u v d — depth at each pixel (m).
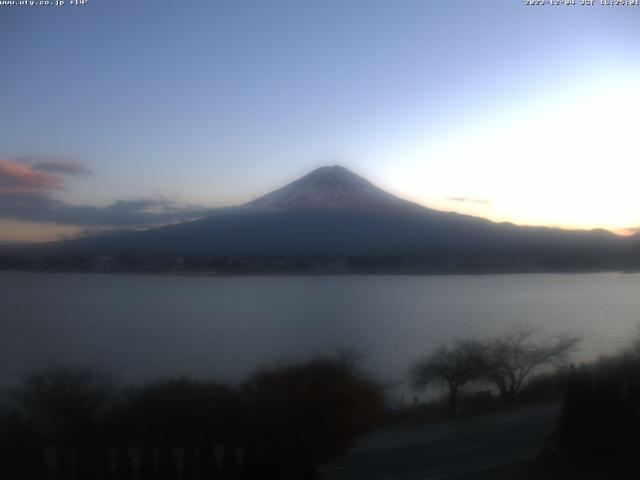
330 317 44.81
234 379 16.55
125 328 38.88
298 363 14.81
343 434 10.72
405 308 51.28
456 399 20.05
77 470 9.44
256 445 10.13
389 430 14.89
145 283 78.44
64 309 49.38
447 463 11.73
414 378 21.52
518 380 21.92
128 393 14.02
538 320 40.69
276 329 38.47
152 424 12.45
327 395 10.77
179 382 13.78
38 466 9.38
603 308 48.03
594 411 11.27
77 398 13.69
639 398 11.77
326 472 11.14
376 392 12.04
